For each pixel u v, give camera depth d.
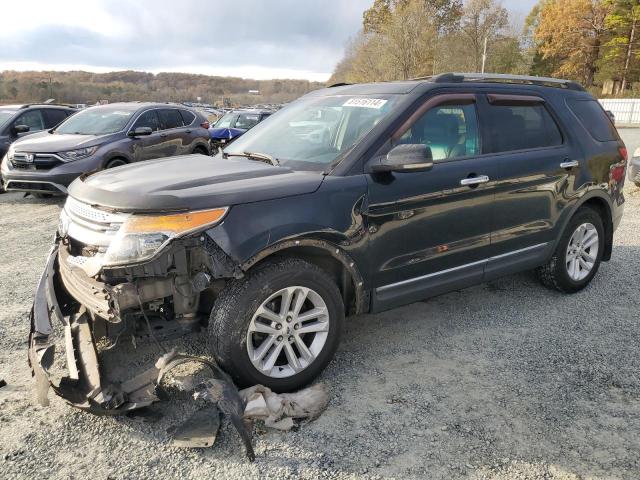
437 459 2.55
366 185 3.16
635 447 2.65
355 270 3.18
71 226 2.99
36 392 3.02
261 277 2.81
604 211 4.85
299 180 3.01
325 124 3.73
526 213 4.07
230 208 2.73
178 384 3.01
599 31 50.25
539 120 4.29
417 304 4.48
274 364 3.01
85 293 2.78
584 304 4.50
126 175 3.13
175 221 2.61
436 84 3.68
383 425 2.80
